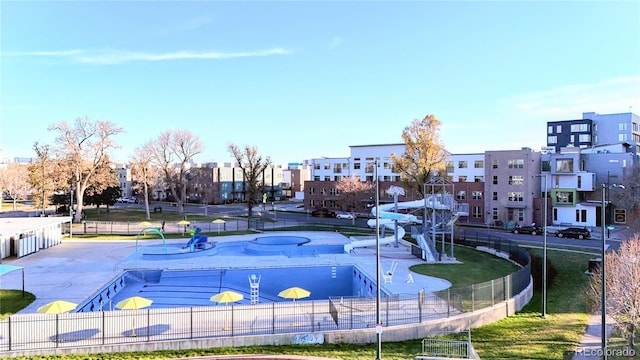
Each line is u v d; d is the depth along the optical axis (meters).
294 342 19.92
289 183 137.88
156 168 82.88
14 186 86.19
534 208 63.59
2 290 27.03
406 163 52.62
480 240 46.19
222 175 118.44
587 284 31.34
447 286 29.02
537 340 20.72
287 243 49.59
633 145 76.31
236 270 34.25
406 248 44.00
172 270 33.66
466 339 20.70
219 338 19.30
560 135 101.19
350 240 49.06
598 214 62.56
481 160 72.38
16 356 17.50
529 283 29.72
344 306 22.36
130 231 55.47
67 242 47.47
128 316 21.11
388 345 20.16
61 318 20.47
